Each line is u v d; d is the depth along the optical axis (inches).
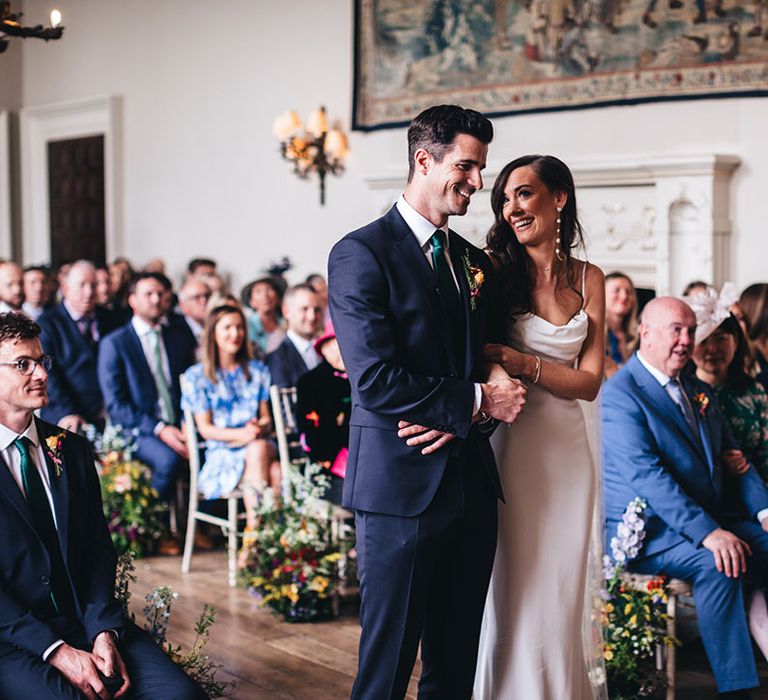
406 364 113.9
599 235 299.0
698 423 164.9
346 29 368.2
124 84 460.8
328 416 204.8
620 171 288.5
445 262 116.3
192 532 228.2
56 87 495.5
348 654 177.2
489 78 326.0
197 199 431.5
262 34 398.3
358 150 366.3
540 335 125.7
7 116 505.4
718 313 174.6
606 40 297.3
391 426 113.9
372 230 114.1
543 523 127.4
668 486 157.6
